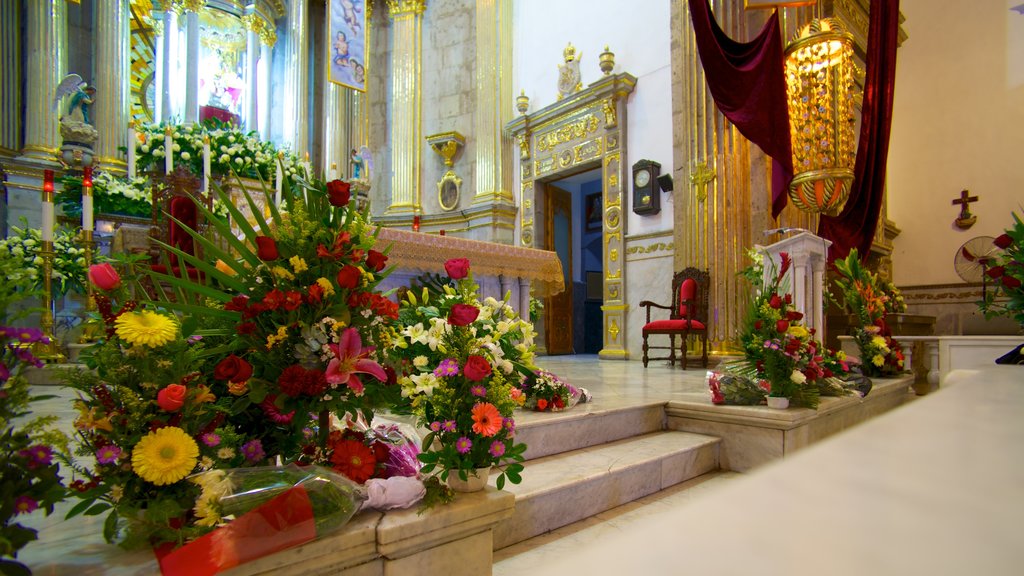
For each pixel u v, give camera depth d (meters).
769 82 5.14
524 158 9.19
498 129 9.35
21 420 1.48
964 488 0.22
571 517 2.19
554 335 9.33
